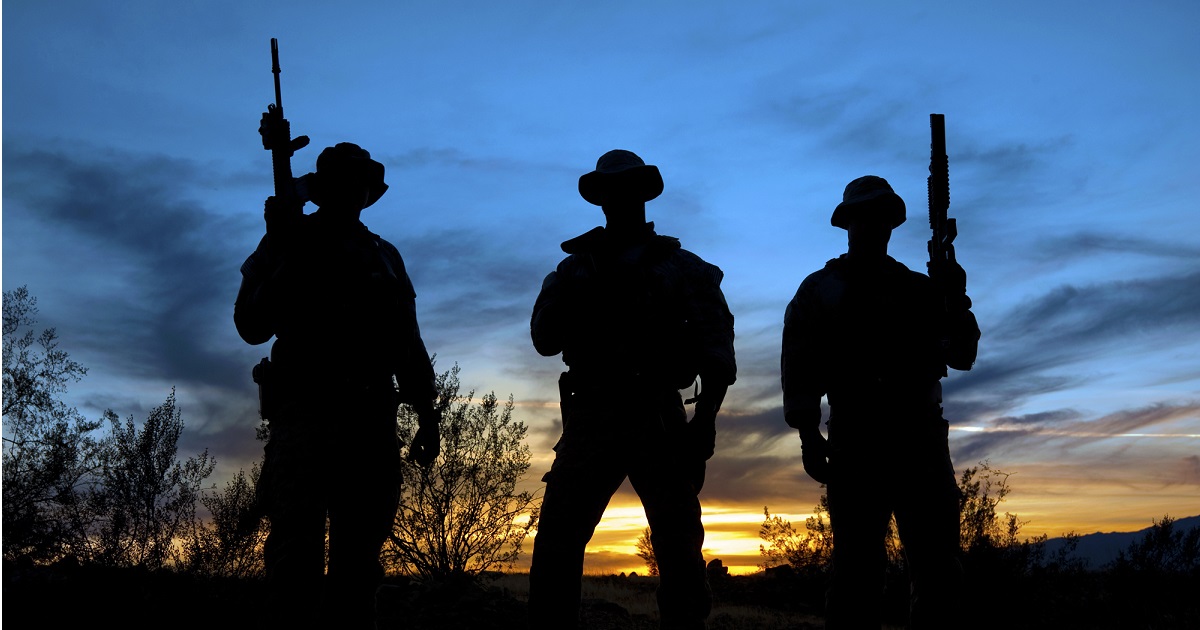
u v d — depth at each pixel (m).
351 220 4.39
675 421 4.09
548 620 3.87
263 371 4.16
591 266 4.25
